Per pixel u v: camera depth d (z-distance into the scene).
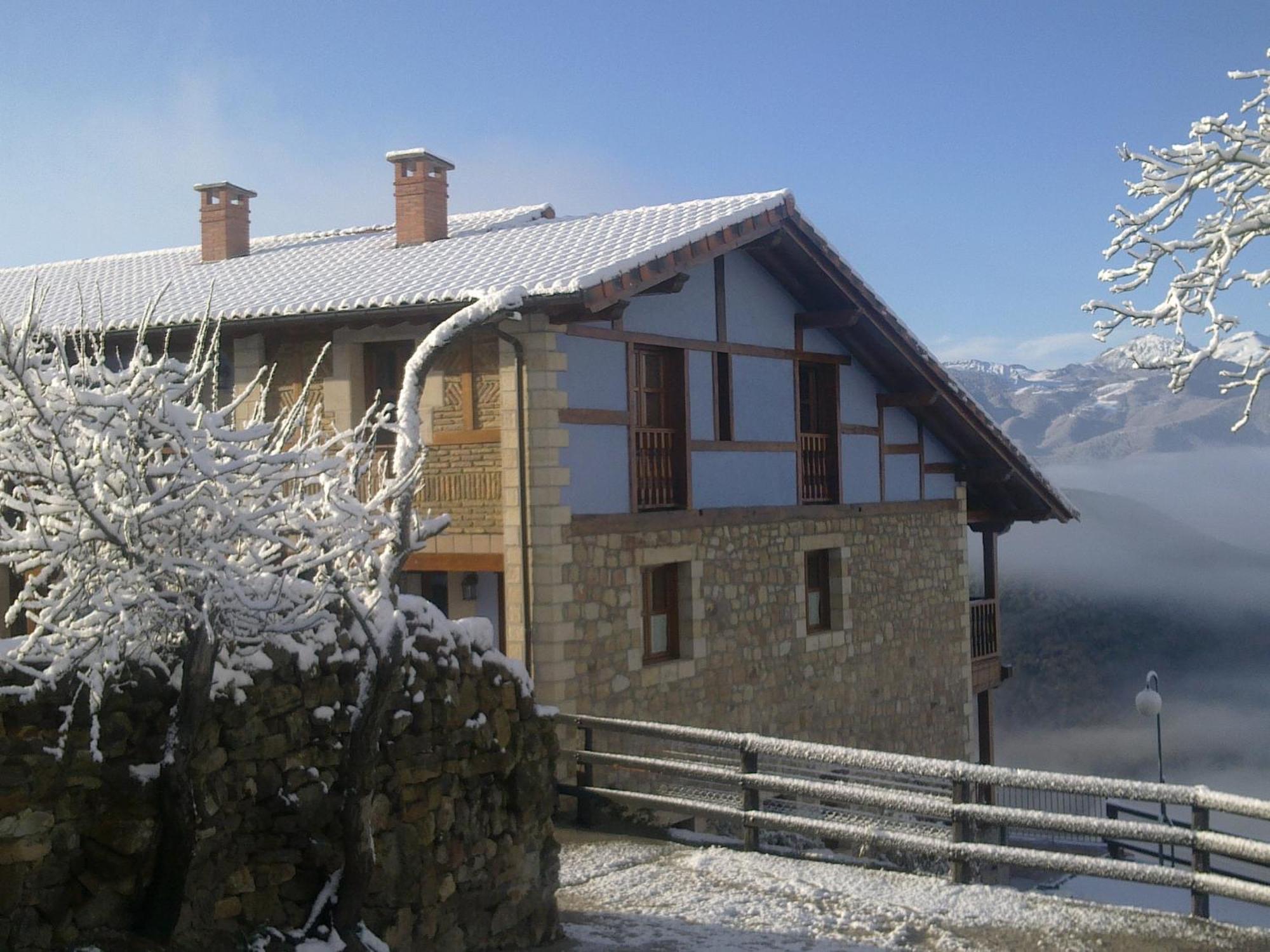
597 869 9.02
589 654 12.03
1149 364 8.51
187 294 14.30
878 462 16.78
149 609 5.40
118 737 5.41
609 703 12.23
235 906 5.82
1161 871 7.86
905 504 17.20
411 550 6.51
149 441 5.31
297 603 6.09
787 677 14.76
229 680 5.81
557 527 11.71
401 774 6.55
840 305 15.22
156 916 5.39
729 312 14.16
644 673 12.67
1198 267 8.32
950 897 8.28
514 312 6.75
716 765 13.43
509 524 11.84
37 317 5.45
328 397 12.80
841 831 9.11
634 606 12.60
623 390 12.66
